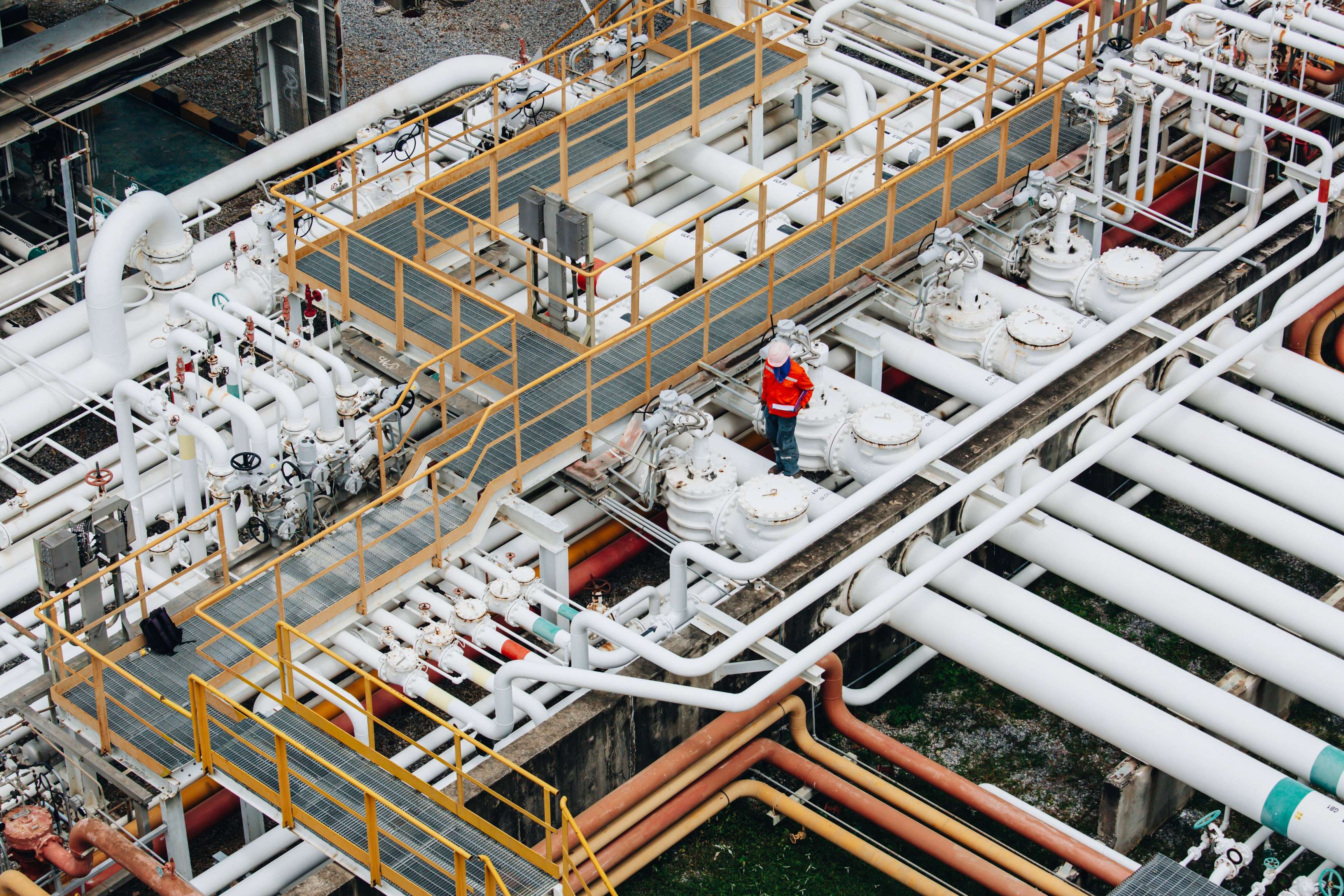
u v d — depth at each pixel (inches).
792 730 825.5
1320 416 1064.2
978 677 900.6
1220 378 999.0
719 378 902.4
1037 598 844.6
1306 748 769.6
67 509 924.0
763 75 1075.9
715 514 850.8
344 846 698.8
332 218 1040.8
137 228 958.4
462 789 735.7
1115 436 863.7
